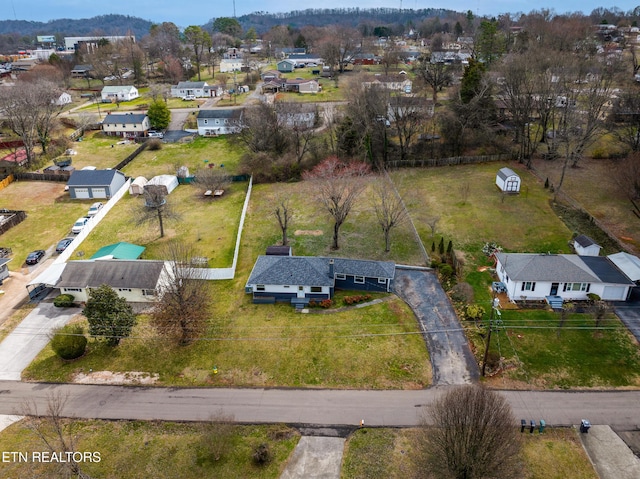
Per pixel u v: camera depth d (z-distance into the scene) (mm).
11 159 82312
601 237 53219
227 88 130875
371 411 33469
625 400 33844
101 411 33906
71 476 28922
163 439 31672
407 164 76938
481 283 46688
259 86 129375
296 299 44844
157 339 40812
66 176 76562
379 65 152250
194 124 102125
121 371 37719
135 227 60094
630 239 52438
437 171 75062
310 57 166125
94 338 41219
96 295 39281
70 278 45906
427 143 81750
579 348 38281
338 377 36469
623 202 61312
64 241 55938
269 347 39500
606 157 75312
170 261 49156
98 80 156125
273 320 42656
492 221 58094
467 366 37156
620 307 42719
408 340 39875
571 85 78250
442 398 29594
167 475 29188
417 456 29359
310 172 72625
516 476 26094
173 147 91875
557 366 36719
